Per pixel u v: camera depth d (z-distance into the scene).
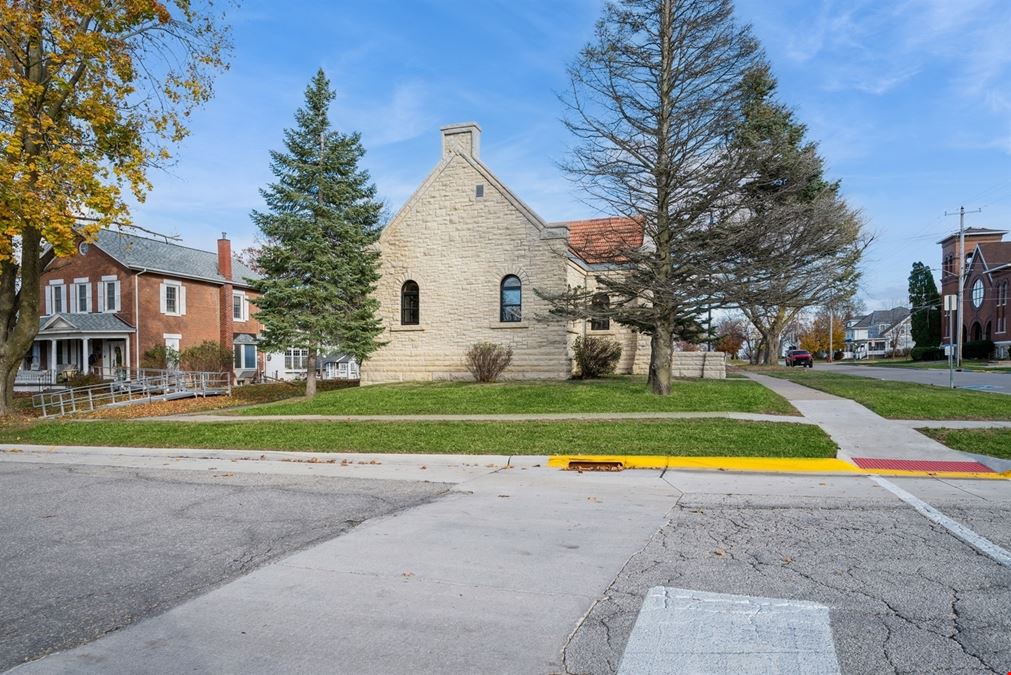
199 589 4.77
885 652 3.59
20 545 5.99
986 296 52.25
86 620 4.22
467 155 22.92
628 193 16.38
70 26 16.02
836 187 27.56
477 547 5.74
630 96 16.31
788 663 3.47
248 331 41.53
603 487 8.54
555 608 4.30
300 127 21.50
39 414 21.62
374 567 5.21
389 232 23.80
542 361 21.83
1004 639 3.74
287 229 20.77
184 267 37.28
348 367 48.28
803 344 95.50
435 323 23.17
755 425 12.31
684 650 3.63
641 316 16.88
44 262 19.31
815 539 5.85
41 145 16.73
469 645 3.76
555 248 20.45
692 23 15.46
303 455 11.44
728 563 5.18
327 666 3.53
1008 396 15.90
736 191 15.75
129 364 33.66
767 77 17.56
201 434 13.91
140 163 17.91
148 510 7.39
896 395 16.36
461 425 13.47
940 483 8.57
